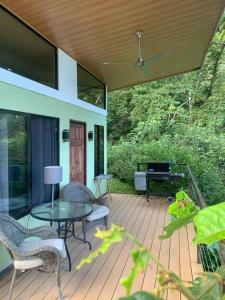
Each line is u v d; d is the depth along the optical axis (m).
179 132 12.53
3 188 3.46
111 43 5.01
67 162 5.19
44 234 3.13
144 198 7.60
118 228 0.56
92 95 6.96
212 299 0.65
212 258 2.94
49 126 4.58
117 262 3.60
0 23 3.39
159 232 4.83
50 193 4.62
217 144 11.18
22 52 3.85
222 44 11.94
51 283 3.08
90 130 6.60
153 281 3.08
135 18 4.15
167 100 13.62
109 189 8.31
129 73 7.29
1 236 2.61
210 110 13.11
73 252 3.88
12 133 3.60
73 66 5.50
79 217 3.47
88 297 2.83
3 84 3.35
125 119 14.91
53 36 4.38
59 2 3.41
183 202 0.90
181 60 6.91
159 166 7.36
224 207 0.69
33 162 4.11
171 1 3.81
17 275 3.01
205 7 4.18
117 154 10.14
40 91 4.21
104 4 3.59
